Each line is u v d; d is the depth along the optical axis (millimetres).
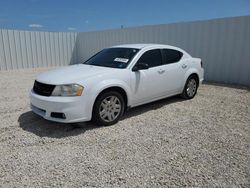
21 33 13609
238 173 2846
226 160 3150
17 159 3186
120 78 4441
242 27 7957
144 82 4898
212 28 8805
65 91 3891
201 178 2746
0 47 12891
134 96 4766
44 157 3236
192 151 3398
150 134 3996
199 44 9297
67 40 15859
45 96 4020
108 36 13758
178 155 3283
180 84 5914
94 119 4219
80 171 2896
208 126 4379
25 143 3660
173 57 5770
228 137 3891
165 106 5688
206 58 9180
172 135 3957
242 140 3779
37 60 14555
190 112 5223
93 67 4820
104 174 2832
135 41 12039
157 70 5180
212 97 6562
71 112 3861
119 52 5309
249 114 5074
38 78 4426
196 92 6672
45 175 2816
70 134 3992
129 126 4363
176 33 10008
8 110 5363
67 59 16094
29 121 4621
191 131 4137
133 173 2848
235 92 7141
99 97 4160
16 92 7316
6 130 4168
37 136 3912
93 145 3588
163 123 4527
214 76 9070
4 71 12672
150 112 5223
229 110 5367
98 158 3201
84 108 3971
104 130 4164
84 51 16078
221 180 2709
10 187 2598
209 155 3285
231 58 8438
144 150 3426
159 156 3254
